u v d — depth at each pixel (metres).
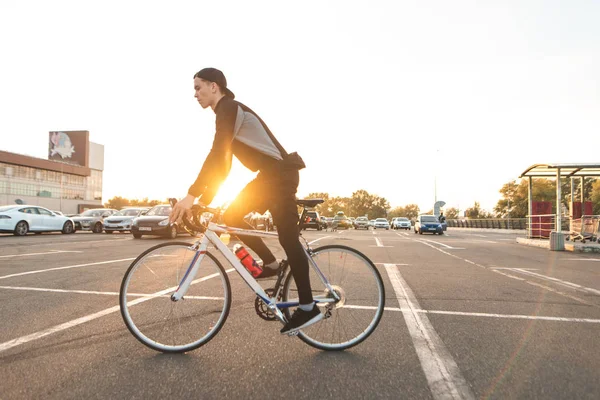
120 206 133.00
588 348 3.06
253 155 2.88
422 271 7.35
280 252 2.96
